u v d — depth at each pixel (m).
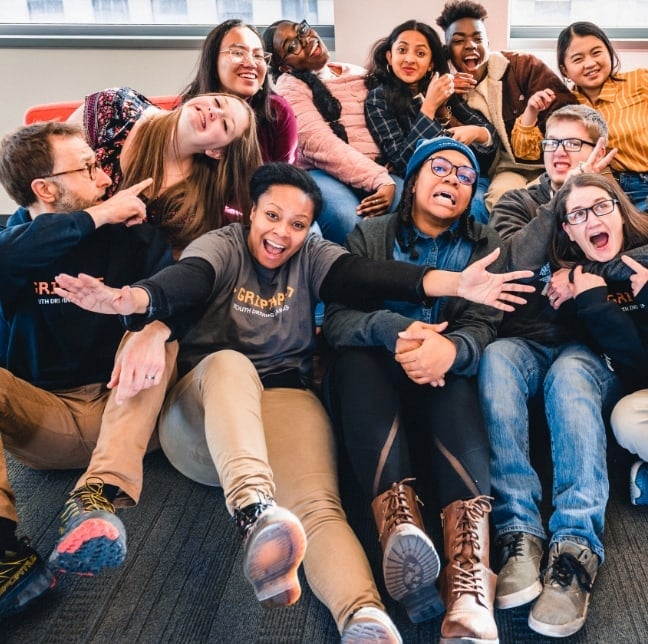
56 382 1.72
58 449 1.70
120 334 1.75
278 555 1.24
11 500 1.44
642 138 2.53
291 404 1.63
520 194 2.16
